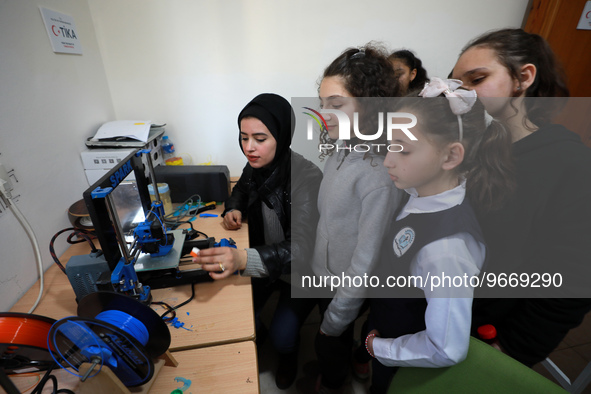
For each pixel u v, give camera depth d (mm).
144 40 1421
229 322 732
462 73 535
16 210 821
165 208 1219
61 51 1087
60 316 752
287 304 1113
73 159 1130
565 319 528
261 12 1446
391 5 1486
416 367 614
